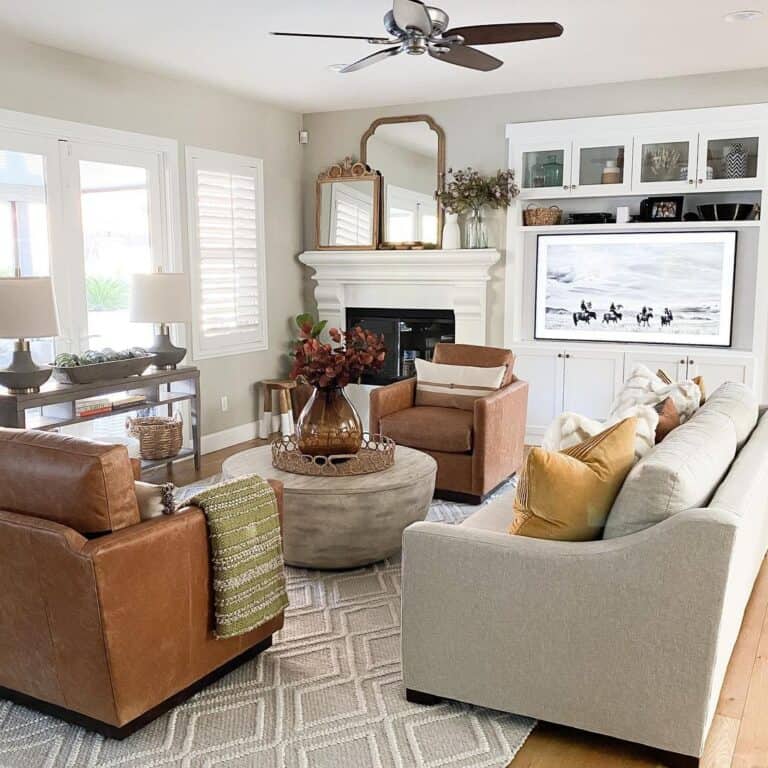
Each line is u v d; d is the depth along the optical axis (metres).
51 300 4.18
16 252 4.66
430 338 6.85
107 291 5.28
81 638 2.33
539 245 6.42
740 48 4.89
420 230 6.66
